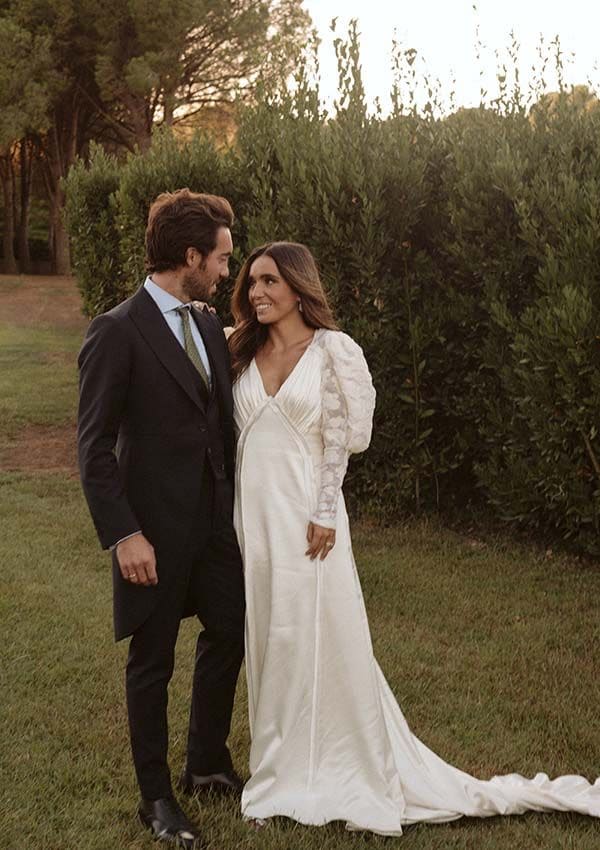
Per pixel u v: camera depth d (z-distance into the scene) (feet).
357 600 10.16
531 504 19.94
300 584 9.91
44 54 94.48
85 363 9.27
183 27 91.76
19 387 40.32
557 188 19.15
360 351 10.13
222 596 10.02
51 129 115.75
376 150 21.50
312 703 9.99
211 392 9.75
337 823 9.85
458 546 20.63
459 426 22.07
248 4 96.73
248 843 9.32
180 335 9.59
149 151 29.58
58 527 22.09
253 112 24.71
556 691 13.37
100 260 38.09
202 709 10.28
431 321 21.24
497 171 19.43
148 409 9.33
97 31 95.81
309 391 9.90
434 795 10.17
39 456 29.91
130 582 9.45
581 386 18.42
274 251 10.05
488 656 14.65
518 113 20.43
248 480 9.96
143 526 9.41
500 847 9.48
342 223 21.52
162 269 9.57
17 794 10.26
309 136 22.80
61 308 77.82
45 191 139.23
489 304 20.24
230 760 10.65
